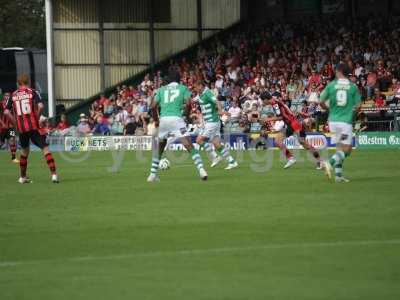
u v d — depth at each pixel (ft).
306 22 205.36
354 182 87.97
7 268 48.93
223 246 53.31
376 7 209.97
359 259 48.93
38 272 47.65
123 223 63.46
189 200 75.82
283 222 62.03
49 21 204.85
